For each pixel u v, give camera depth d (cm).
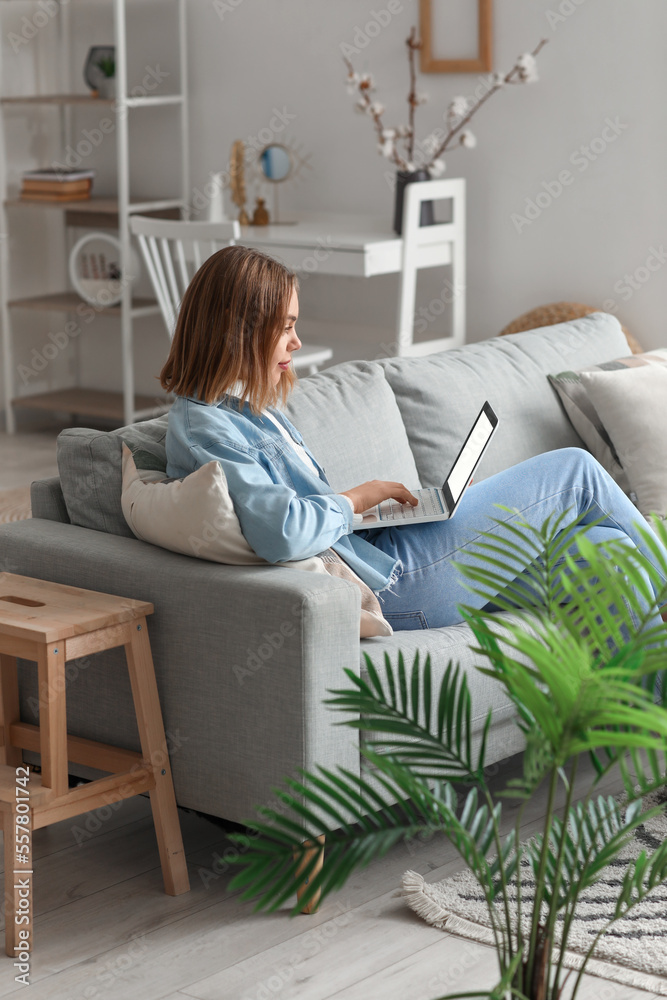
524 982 107
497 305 406
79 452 201
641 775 112
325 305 454
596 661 102
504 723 193
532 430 256
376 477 222
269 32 444
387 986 155
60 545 192
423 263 389
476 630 109
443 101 405
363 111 402
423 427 239
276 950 165
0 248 492
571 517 202
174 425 186
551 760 101
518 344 271
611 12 362
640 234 369
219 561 179
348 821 170
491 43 389
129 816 211
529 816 202
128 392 470
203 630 174
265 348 184
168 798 180
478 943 165
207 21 462
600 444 260
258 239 395
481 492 200
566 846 123
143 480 190
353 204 437
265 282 183
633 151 365
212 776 176
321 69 433
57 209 493
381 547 197
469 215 407
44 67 508
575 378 265
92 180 495
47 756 165
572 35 371
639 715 89
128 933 170
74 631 165
